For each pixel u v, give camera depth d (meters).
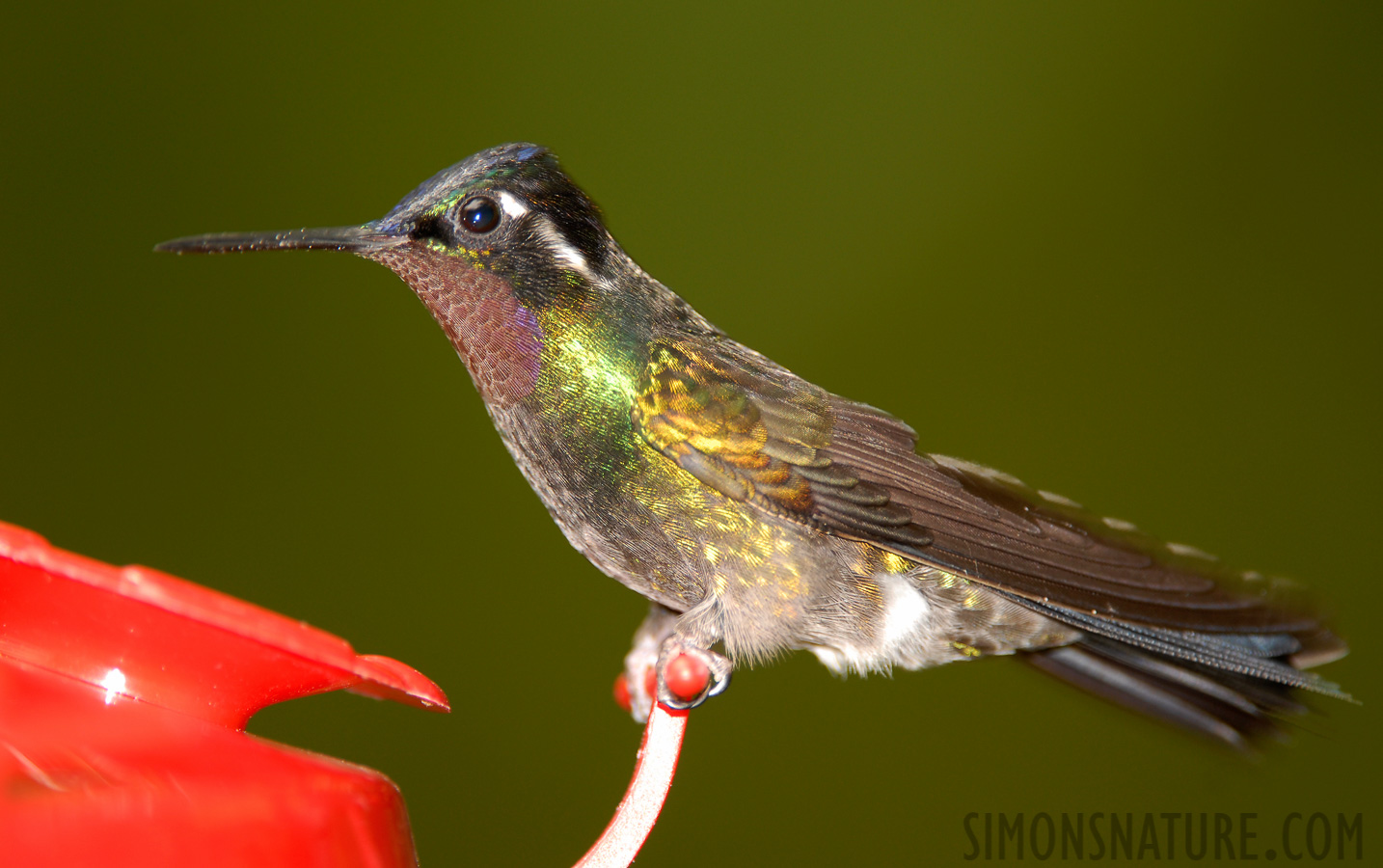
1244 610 1.67
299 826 1.61
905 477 1.67
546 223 1.67
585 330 1.67
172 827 1.57
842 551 1.67
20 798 1.50
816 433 1.67
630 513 1.67
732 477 1.67
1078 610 1.67
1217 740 1.68
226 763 1.62
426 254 1.67
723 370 1.67
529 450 1.67
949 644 1.68
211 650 1.62
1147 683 1.68
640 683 1.68
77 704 1.62
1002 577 1.67
